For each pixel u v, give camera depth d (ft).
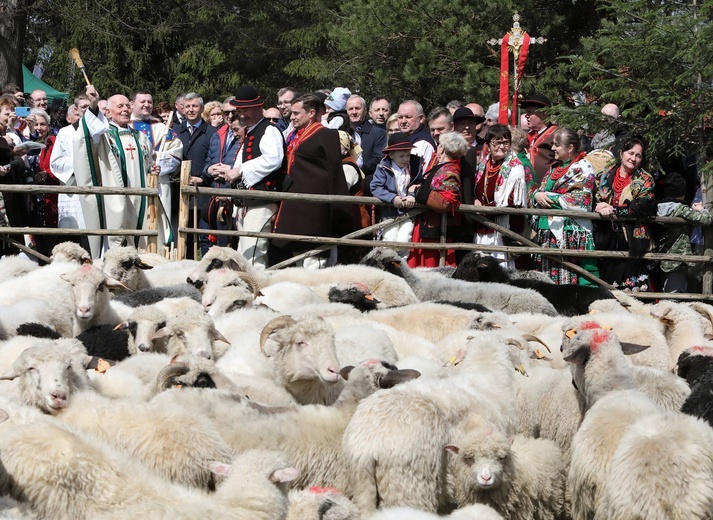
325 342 25.39
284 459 18.24
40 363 21.44
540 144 44.96
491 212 40.86
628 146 40.37
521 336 27.96
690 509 18.69
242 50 100.94
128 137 43.65
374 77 78.13
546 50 75.10
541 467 22.70
